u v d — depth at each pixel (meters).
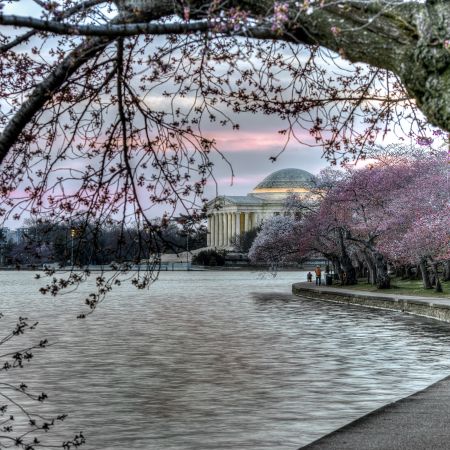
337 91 12.10
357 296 84.50
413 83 7.56
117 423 25.88
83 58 8.85
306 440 23.17
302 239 113.50
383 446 18.95
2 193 11.44
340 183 101.50
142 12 8.22
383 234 95.50
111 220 11.88
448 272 110.75
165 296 109.88
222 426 25.23
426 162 96.38
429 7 7.56
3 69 11.53
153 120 11.70
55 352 44.12
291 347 46.69
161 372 36.81
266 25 7.75
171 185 11.90
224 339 51.84
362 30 7.61
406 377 34.53
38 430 24.81
